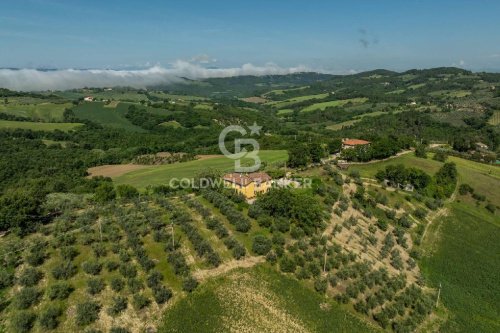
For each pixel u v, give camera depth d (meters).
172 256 61.59
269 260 65.25
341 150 149.62
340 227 82.06
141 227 69.75
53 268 56.19
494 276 78.94
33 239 63.38
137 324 50.19
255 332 52.12
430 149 169.12
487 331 64.50
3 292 51.69
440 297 71.94
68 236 63.41
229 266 62.97
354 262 70.94
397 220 94.25
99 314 50.16
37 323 47.41
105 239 64.88
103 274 56.44
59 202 81.88
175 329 50.66
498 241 92.50
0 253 58.88
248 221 75.00
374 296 64.25
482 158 159.50
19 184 115.19
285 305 57.53
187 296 55.81
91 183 115.38
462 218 102.00
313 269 64.94
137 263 59.50
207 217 75.75
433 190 112.25
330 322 56.41
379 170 119.00
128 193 94.75
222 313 54.19
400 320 61.53
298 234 73.88
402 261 79.31
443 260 83.81
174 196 90.88
